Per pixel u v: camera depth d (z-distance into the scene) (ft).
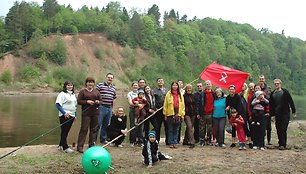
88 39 349.00
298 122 66.23
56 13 367.45
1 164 29.76
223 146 38.93
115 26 372.58
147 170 28.78
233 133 39.19
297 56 483.92
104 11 433.89
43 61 285.84
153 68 340.39
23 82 261.65
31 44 301.02
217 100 39.32
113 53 342.44
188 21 545.03
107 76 38.34
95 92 34.86
